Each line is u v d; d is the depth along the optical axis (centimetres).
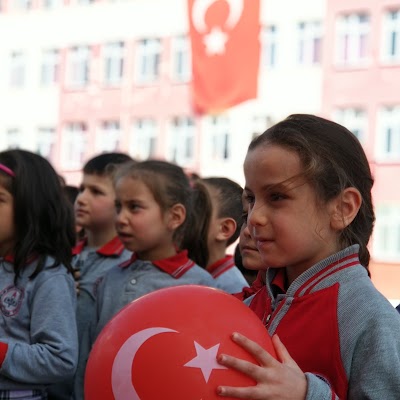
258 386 152
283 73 2244
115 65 2516
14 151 308
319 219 169
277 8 2258
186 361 153
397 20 2138
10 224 293
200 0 1538
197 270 333
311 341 167
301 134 169
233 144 2312
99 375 161
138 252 338
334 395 156
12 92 2656
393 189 2108
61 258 297
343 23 2192
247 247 243
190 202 351
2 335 279
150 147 2448
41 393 278
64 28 2592
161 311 161
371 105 2142
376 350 160
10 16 2675
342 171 170
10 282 286
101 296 335
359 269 171
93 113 2523
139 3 2477
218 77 1542
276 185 166
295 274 179
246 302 204
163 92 2427
